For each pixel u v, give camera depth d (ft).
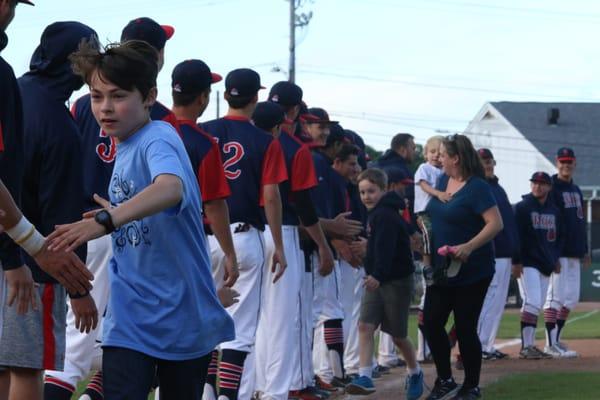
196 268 26.84
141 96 26.09
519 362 68.08
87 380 52.90
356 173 59.77
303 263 50.21
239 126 43.11
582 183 275.18
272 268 43.55
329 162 59.52
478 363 49.55
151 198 24.29
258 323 44.75
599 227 188.75
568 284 74.33
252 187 42.45
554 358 71.05
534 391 52.90
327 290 54.49
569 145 293.23
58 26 30.48
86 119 34.99
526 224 72.13
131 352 26.13
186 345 26.53
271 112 46.06
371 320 49.93
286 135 46.55
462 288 49.26
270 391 44.78
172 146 25.90
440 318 49.98
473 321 49.44
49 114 29.71
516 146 301.22
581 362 68.23
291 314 45.16
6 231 25.46
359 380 49.83
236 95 43.37
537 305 71.41
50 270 26.68
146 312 26.32
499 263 67.56
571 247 74.84
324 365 55.77
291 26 246.06
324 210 54.75
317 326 56.24
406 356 50.42
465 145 49.93
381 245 48.88
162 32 36.50
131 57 25.77
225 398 41.09
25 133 29.35
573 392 52.49
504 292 68.44
